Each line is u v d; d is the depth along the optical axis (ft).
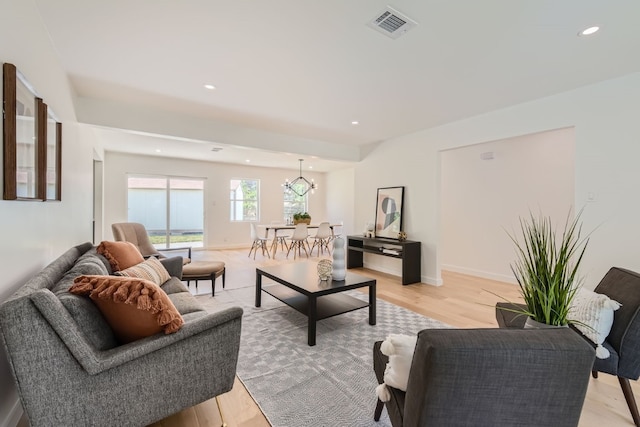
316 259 22.27
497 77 9.14
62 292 4.45
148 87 10.12
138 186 23.88
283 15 6.28
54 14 6.21
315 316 8.32
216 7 6.02
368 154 18.85
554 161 14.24
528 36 6.96
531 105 11.07
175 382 4.69
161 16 6.31
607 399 6.11
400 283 15.24
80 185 11.12
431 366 2.74
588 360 2.75
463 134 13.48
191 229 26.11
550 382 2.78
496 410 2.86
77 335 3.93
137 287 4.58
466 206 17.63
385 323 9.88
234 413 5.59
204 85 9.94
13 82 4.58
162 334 4.65
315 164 27.48
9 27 4.74
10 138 4.51
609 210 9.23
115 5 5.95
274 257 22.98
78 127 10.79
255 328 9.35
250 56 8.00
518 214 15.43
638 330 5.19
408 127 14.83
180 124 13.09
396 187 16.80
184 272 11.90
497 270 16.15
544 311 4.49
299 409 5.69
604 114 9.33
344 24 6.57
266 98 11.06
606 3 5.81
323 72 8.91
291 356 7.65
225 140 14.29
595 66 8.41
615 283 6.29
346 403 5.86
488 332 2.88
